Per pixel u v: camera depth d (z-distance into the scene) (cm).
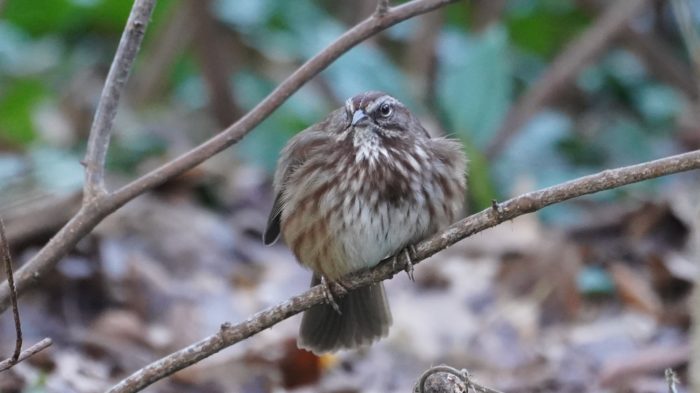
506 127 1488
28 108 1642
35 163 1396
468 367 1188
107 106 846
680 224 1372
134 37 845
